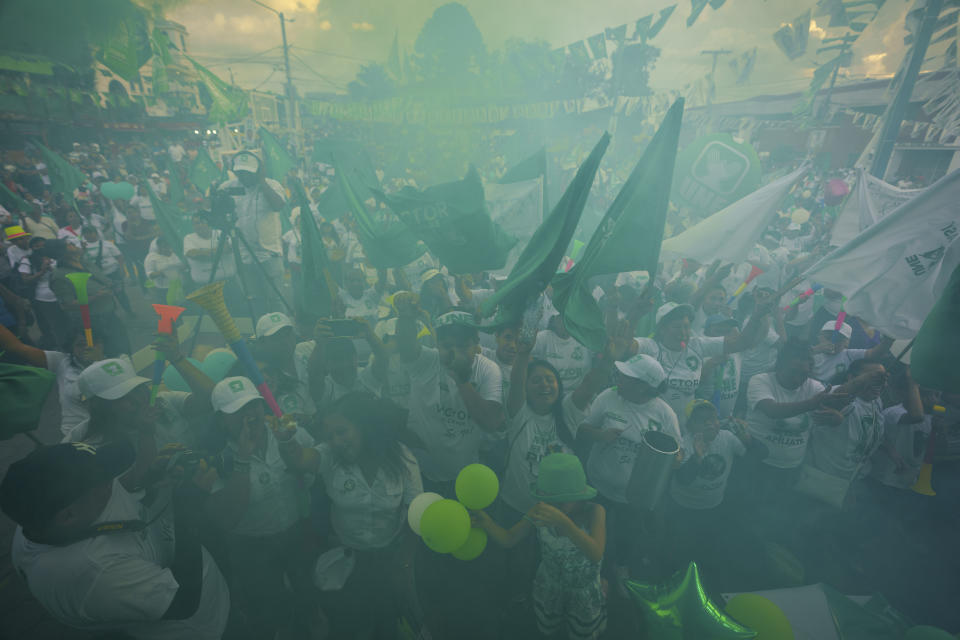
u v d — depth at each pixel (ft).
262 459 8.69
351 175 23.79
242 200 22.25
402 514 9.31
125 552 6.22
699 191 17.51
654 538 11.33
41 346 20.76
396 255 14.97
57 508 5.53
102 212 37.96
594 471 11.05
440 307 15.01
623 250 9.91
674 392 12.15
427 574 10.94
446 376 10.51
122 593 5.99
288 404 10.23
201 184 40.09
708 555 11.55
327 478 8.78
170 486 7.18
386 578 9.43
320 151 25.50
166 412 9.17
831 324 14.49
